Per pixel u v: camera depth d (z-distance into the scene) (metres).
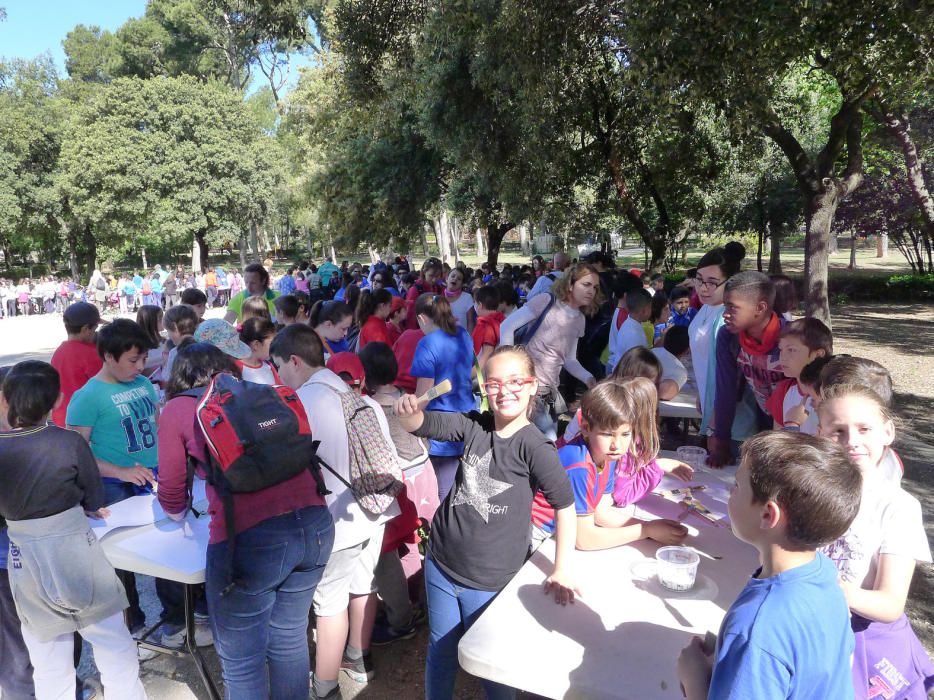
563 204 16.17
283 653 2.65
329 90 25.02
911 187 15.15
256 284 7.37
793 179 24.61
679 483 3.30
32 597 2.59
